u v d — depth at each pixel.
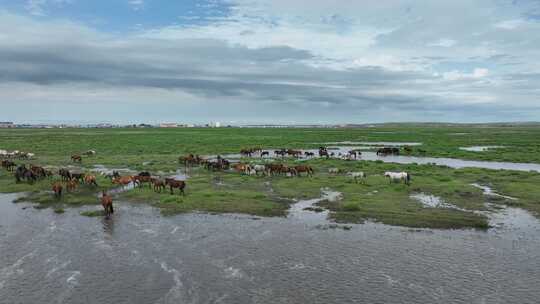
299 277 15.02
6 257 17.09
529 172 38.66
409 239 19.27
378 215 23.28
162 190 30.91
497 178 35.31
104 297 13.49
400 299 13.23
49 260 16.77
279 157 58.59
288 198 28.25
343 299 13.26
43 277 15.08
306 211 24.59
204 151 68.56
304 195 29.05
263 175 39.00
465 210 24.31
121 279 14.93
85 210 25.28
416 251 17.67
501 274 15.18
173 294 13.71
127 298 13.42
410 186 31.44
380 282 14.54
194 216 23.66
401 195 28.36
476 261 16.48
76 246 18.47
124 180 32.31
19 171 36.00
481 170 40.19
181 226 21.66
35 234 20.25
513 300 13.16
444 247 18.17
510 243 18.66
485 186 32.16
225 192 29.45
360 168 43.50
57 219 23.06
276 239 19.42
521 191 29.16
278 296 13.52
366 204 25.62
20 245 18.59
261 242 19.00
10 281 14.73
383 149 63.38
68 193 30.33
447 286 14.20
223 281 14.73
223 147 76.88
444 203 26.08
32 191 31.41
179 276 15.18
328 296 13.48
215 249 18.06
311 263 16.38
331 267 15.95
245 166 40.91
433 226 21.27
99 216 23.69
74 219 23.05
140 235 20.09
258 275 15.23
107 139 99.62
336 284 14.41
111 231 20.75
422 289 13.95
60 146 77.19
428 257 16.95
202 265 16.23
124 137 109.94
